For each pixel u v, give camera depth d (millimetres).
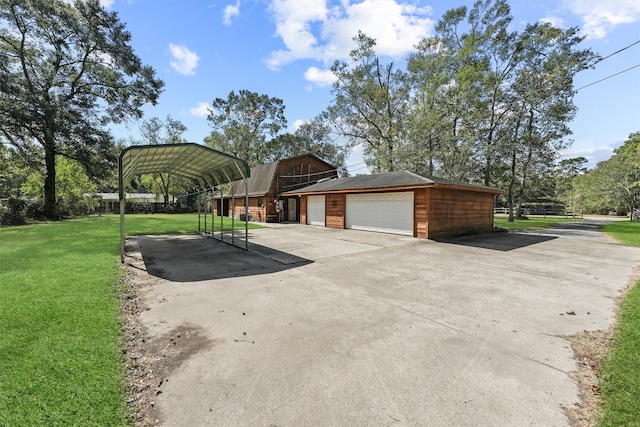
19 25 16891
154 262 7039
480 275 5859
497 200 37469
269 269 6395
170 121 37094
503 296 4555
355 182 15469
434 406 2084
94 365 2537
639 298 4348
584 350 2873
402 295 4609
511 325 3484
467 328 3402
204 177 12531
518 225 19469
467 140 18562
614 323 3498
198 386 2322
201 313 3877
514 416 1980
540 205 37219
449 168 19172
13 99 15484
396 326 3457
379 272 6113
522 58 19406
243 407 2078
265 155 41562
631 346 2861
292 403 2121
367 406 2086
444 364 2637
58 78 18703
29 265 6230
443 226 11961
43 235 11336
